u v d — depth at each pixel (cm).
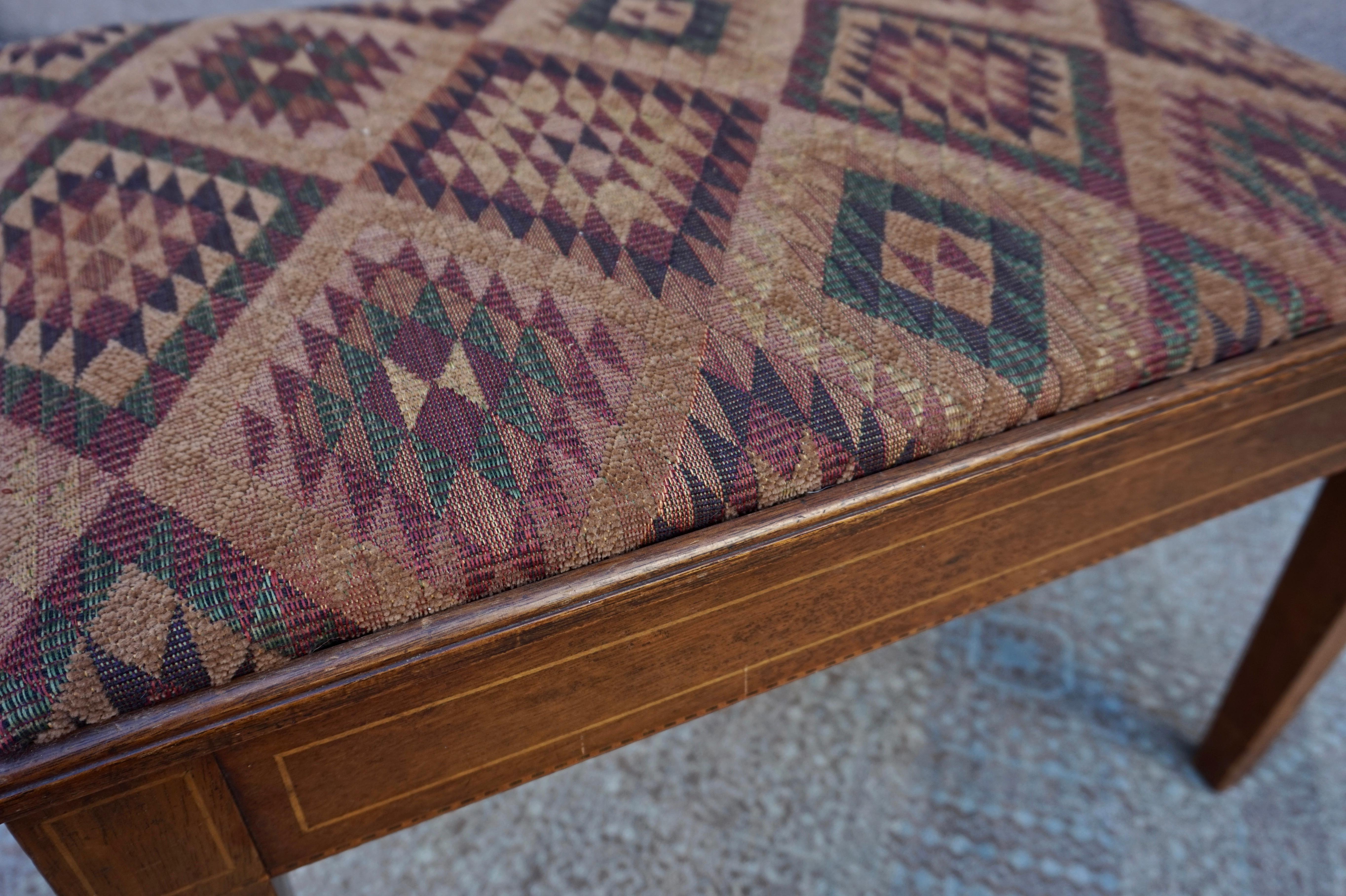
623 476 41
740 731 80
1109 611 89
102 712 35
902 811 75
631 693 45
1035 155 61
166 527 39
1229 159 62
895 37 73
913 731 80
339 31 73
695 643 45
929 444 45
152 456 42
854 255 52
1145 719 81
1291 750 79
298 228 54
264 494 40
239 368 46
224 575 37
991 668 85
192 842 40
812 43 72
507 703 42
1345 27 115
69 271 53
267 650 37
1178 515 56
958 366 47
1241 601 90
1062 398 47
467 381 45
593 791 76
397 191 56
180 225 55
